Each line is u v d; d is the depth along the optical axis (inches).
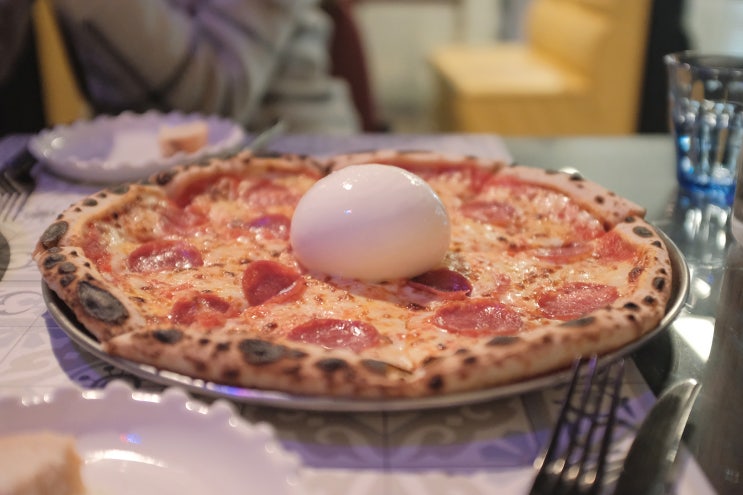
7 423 15.4
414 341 18.7
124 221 23.1
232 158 26.3
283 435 16.8
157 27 40.9
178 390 15.7
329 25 61.1
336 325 19.0
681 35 66.1
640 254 21.4
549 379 17.0
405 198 20.9
